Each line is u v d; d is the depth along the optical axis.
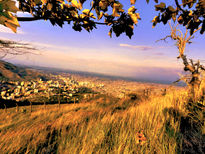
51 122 3.86
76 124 3.35
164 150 1.75
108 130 2.62
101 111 4.77
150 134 2.22
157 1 1.40
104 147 2.06
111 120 3.14
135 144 2.03
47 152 2.15
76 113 4.90
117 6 1.22
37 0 1.31
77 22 1.66
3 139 2.69
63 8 1.51
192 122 2.45
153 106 3.79
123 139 2.21
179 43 4.61
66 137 2.59
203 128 2.06
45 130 3.06
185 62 4.03
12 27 0.77
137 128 2.57
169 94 4.06
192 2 1.39
